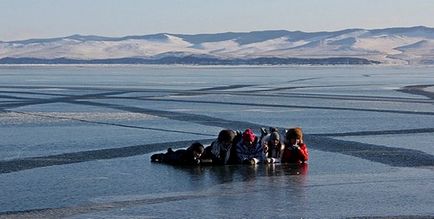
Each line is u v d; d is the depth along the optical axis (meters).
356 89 66.81
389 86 73.75
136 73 142.62
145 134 28.44
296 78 103.88
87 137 27.45
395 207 15.38
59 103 46.16
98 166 20.66
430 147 24.58
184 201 16.08
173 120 34.34
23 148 24.41
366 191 17.03
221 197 16.48
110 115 37.12
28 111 39.72
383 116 36.75
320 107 43.00
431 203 15.74
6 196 16.53
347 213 14.90
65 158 22.20
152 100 49.53
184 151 21.00
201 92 60.91
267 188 17.48
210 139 26.81
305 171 19.83
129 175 19.23
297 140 21.33
